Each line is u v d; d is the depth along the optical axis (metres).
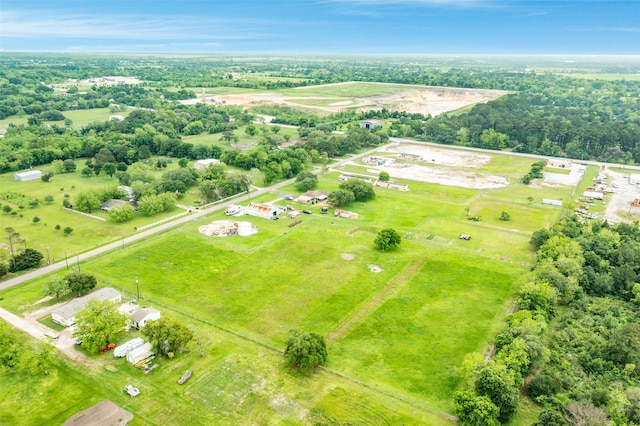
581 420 62.12
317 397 71.50
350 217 149.75
